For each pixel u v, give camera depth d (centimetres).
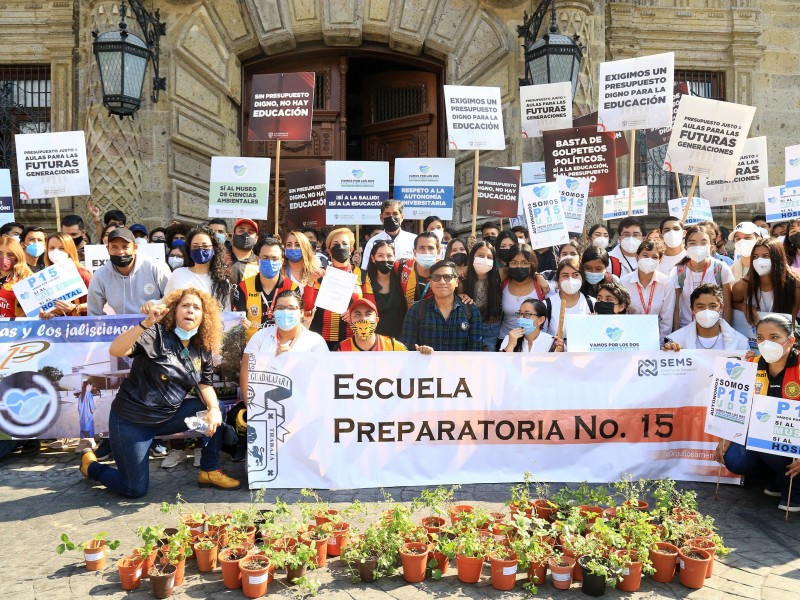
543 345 511
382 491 427
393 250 571
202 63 1075
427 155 1182
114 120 1005
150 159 1035
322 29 1091
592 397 479
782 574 346
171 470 496
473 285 562
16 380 515
